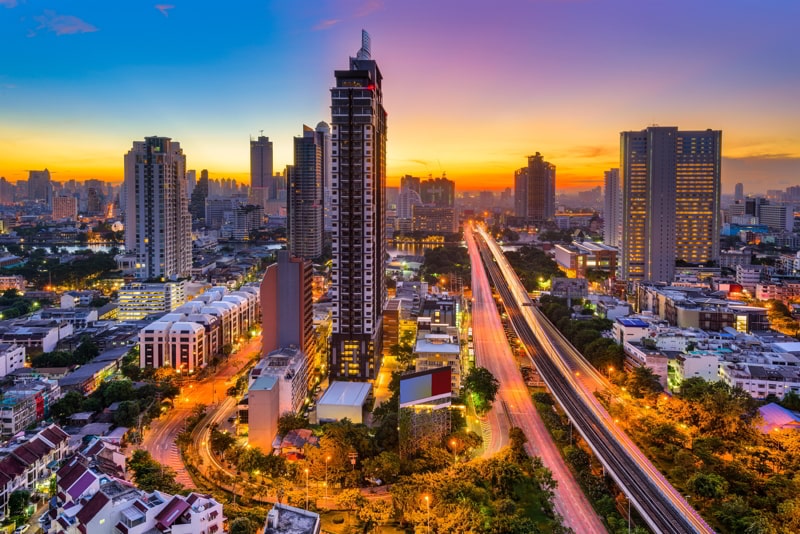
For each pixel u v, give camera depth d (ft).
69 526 605.73
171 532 603.26
